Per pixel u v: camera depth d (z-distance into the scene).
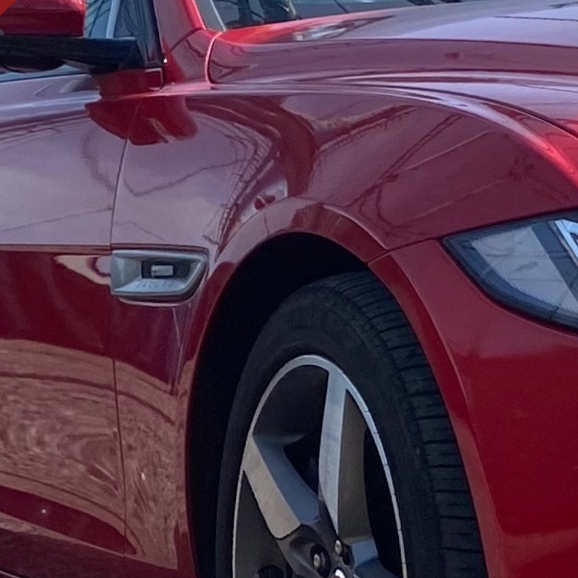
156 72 2.84
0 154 2.99
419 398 1.93
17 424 2.91
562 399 1.77
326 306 2.11
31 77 3.21
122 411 2.58
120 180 2.63
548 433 1.77
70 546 2.82
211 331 2.35
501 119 1.97
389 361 1.97
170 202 2.48
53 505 2.87
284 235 2.15
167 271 2.46
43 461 2.86
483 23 2.62
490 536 1.82
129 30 2.97
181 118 2.58
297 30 2.86
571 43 2.36
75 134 2.83
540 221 1.83
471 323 1.84
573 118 1.97
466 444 1.83
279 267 2.29
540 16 2.61
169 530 2.49
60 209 2.75
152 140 2.61
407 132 2.05
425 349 1.88
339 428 2.08
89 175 2.72
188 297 2.40
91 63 2.83
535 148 1.88
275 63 2.68
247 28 2.95
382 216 1.98
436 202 1.93
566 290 1.79
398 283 1.93
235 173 2.35
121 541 2.66
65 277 2.71
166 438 2.46
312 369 2.17
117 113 2.76
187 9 2.92
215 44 2.85
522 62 2.35
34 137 2.93
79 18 2.98
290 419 2.29
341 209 2.04
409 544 1.94
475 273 1.86
